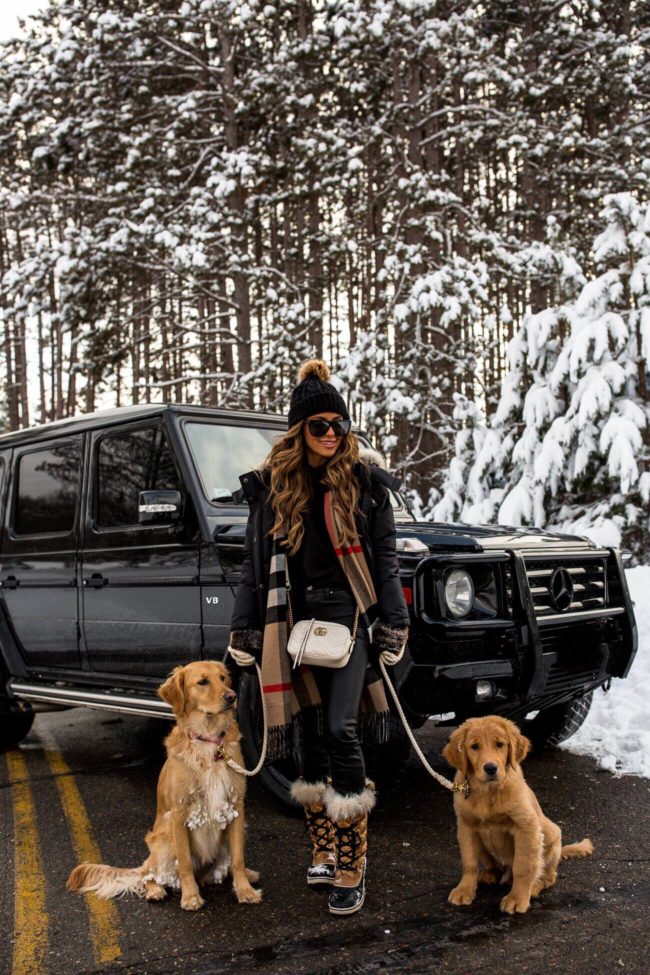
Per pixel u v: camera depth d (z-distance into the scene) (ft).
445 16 52.31
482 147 59.31
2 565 18.02
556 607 12.48
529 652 11.78
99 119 51.98
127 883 10.00
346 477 9.55
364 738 9.73
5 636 17.79
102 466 15.83
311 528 9.59
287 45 52.21
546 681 12.00
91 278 48.47
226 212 48.16
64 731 20.27
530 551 12.50
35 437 17.89
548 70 57.41
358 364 45.09
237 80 53.01
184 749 9.80
